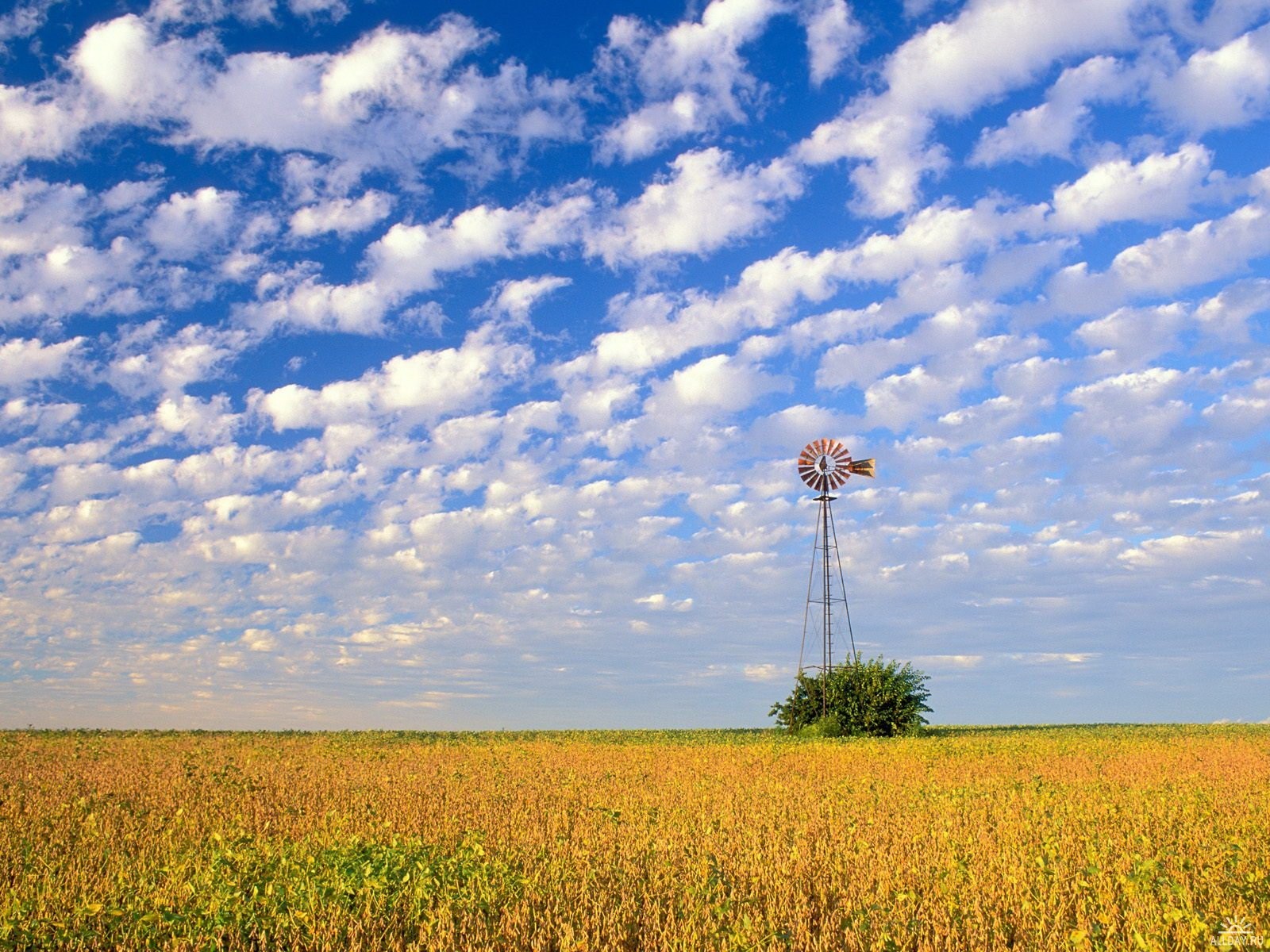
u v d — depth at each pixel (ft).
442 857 50.11
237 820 66.13
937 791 85.05
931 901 43.45
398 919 40.63
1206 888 45.83
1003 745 152.87
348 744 160.76
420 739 181.06
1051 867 49.47
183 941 36.78
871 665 207.41
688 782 95.55
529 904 42.39
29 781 92.02
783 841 58.85
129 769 105.50
